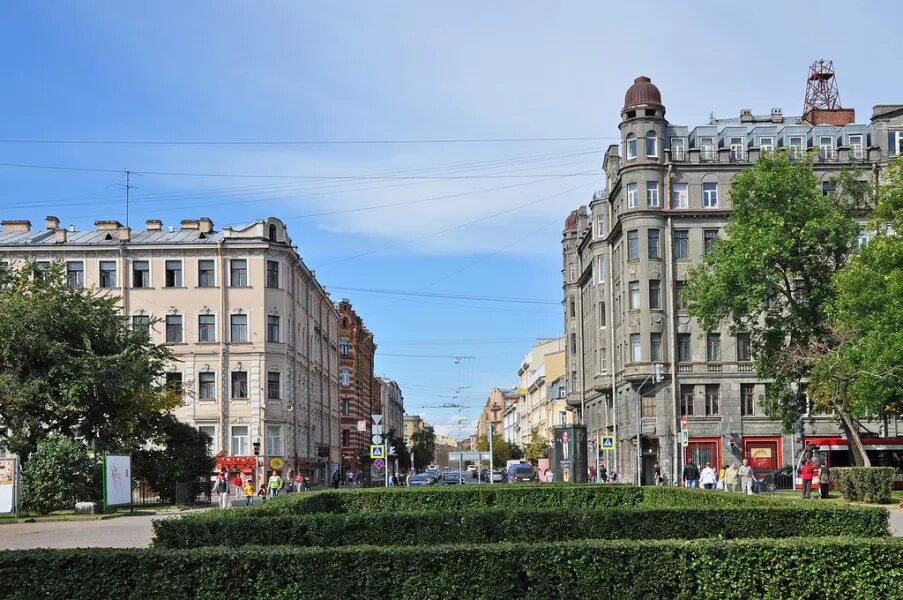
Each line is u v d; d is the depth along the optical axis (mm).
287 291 64750
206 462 49156
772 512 17859
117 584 12180
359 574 12305
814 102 73562
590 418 83750
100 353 44375
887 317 37562
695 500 25938
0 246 61500
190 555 12297
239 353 61812
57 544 24453
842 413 45375
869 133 66375
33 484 38281
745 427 62844
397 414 186375
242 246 62281
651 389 63750
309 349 74688
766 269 45188
